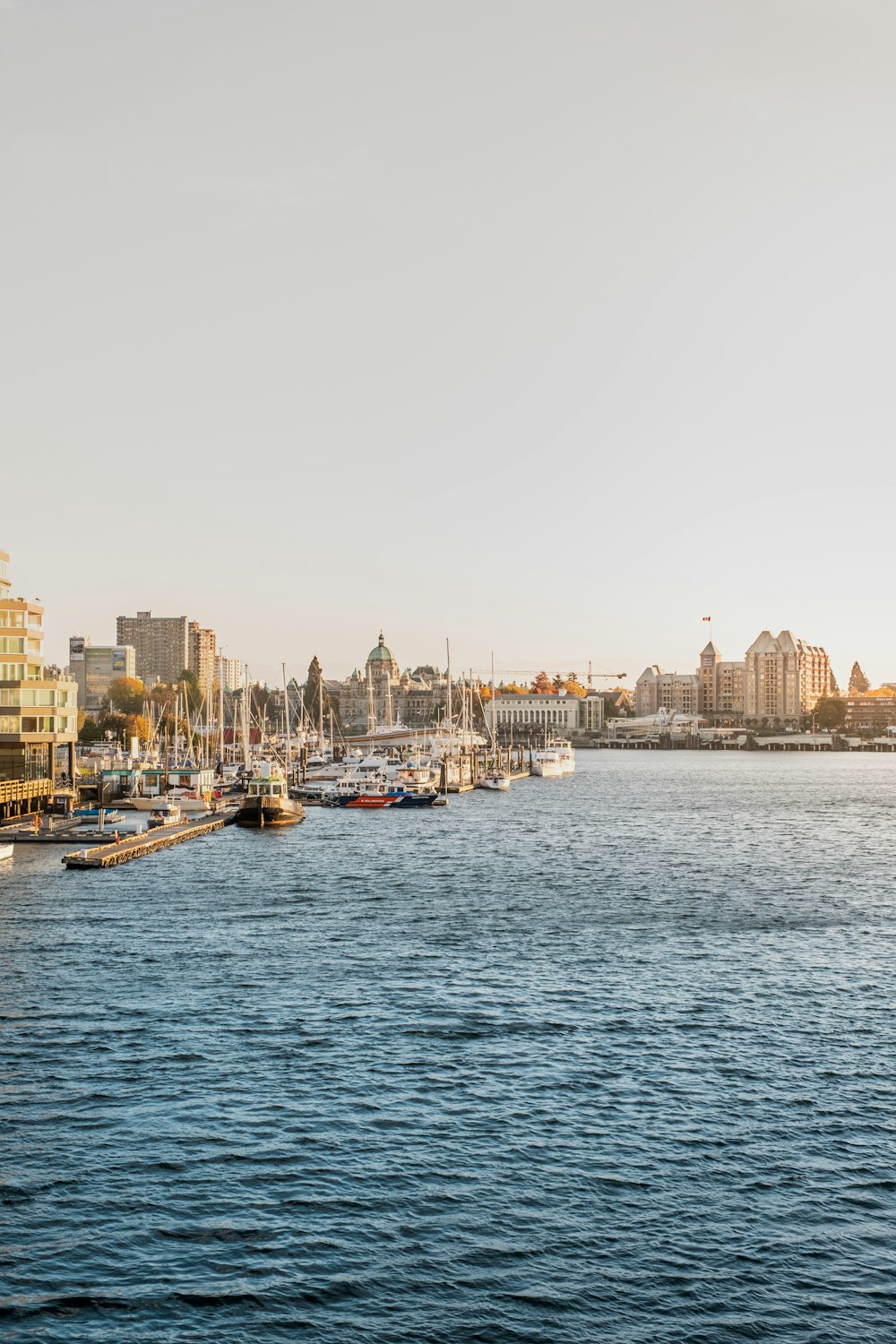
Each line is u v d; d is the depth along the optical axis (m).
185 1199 42.38
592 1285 37.38
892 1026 63.25
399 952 80.12
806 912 99.06
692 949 82.69
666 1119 49.88
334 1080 54.06
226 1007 65.31
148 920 90.62
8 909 95.06
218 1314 35.66
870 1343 34.66
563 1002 67.62
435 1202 42.41
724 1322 35.53
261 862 127.06
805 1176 44.59
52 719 161.25
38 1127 48.19
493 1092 52.75
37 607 166.75
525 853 139.75
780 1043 60.09
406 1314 35.75
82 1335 34.53
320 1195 42.78
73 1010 64.25
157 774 190.00
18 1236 39.69
